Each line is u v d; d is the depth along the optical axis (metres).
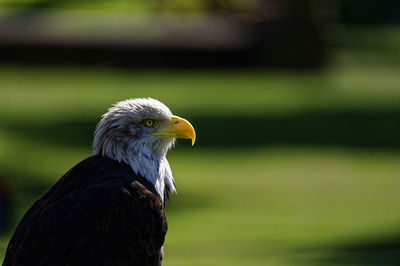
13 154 23.45
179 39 41.34
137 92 35.06
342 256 14.20
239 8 43.91
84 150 24.16
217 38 41.47
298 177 20.95
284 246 14.87
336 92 35.12
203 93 34.81
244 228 16.30
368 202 18.34
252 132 26.59
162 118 7.69
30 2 44.75
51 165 22.14
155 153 7.75
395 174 21.34
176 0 44.50
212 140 25.39
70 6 44.91
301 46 41.28
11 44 40.94
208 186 19.88
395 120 28.67
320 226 16.47
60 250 6.64
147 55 41.34
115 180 7.16
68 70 40.91
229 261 13.76
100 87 36.47
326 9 44.72
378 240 15.27
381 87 36.50
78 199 6.91
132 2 45.41
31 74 39.91
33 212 6.93
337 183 20.33
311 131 26.91
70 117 29.48
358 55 45.34
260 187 19.83
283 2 41.47
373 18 54.59
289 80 38.62
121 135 7.59
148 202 7.20
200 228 16.30
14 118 29.34
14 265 6.61
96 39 41.16
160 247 7.33
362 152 24.00
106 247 6.84
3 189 15.50
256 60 41.50
